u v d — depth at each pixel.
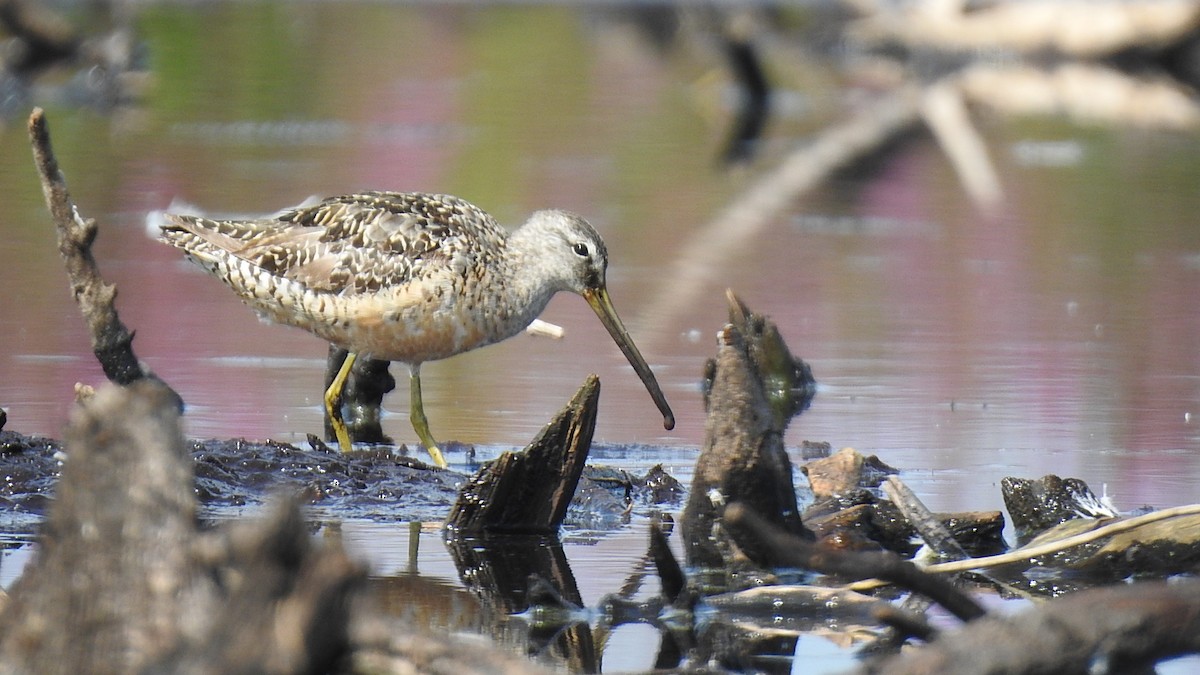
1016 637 5.38
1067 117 30.80
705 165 25.09
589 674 6.95
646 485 10.42
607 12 44.22
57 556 5.23
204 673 4.52
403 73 33.59
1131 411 12.42
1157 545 8.54
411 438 11.91
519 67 35.72
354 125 27.45
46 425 11.32
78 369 13.15
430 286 11.26
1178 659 6.94
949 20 36.91
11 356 13.55
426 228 11.38
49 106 28.61
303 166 22.97
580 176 23.53
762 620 7.80
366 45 37.50
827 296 17.02
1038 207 22.25
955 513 9.19
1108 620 5.41
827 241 20.08
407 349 11.45
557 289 11.98
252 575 4.60
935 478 10.52
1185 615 5.44
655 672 6.51
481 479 9.49
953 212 22.09
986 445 11.38
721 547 8.68
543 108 30.28
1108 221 21.25
